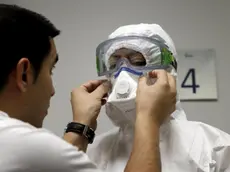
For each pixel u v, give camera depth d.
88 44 1.51
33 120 0.70
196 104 1.41
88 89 0.97
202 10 1.48
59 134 1.46
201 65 1.42
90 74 1.49
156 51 0.91
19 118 0.67
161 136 0.91
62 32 1.52
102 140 1.00
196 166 0.83
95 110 0.91
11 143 0.56
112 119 0.97
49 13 1.55
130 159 0.67
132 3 1.52
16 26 0.65
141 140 0.68
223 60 1.44
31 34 0.67
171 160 0.86
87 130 0.88
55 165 0.57
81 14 1.53
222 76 1.43
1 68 0.63
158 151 0.68
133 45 0.90
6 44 0.63
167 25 1.49
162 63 0.92
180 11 1.49
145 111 0.73
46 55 0.70
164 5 1.50
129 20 1.51
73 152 0.60
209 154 0.86
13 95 0.65
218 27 1.46
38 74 0.68
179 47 1.46
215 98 1.40
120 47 0.91
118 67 0.91
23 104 0.67
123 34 0.95
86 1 1.54
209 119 1.40
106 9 1.53
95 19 1.52
